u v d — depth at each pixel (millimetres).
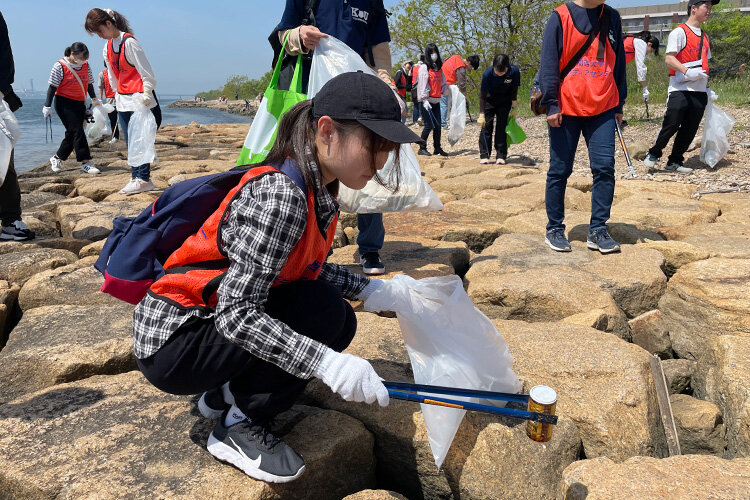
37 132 19734
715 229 4125
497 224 4523
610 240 3738
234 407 1781
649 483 1630
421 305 1953
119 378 2312
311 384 2197
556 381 2219
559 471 1916
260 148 2809
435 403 1619
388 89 1496
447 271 3475
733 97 9680
